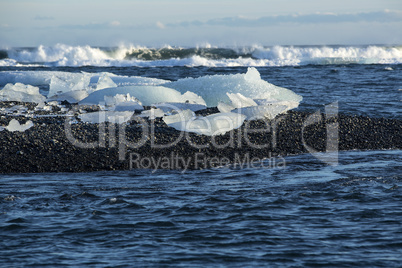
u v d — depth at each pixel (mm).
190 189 34250
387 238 25547
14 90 65500
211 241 25312
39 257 23422
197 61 136250
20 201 31219
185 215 28922
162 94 61938
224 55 164500
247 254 23781
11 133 45438
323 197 32250
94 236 25906
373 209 29828
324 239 25453
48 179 36656
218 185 35312
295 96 63656
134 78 83375
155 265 22672
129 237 25781
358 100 68688
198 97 60844
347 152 45125
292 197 32250
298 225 27375
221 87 63656
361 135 49625
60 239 25500
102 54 158625
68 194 32656
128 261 23047
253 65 133875
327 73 104562
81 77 74688
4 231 26406
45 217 28500
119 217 28578
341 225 27344
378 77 96000
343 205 30656
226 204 30875
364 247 24531
